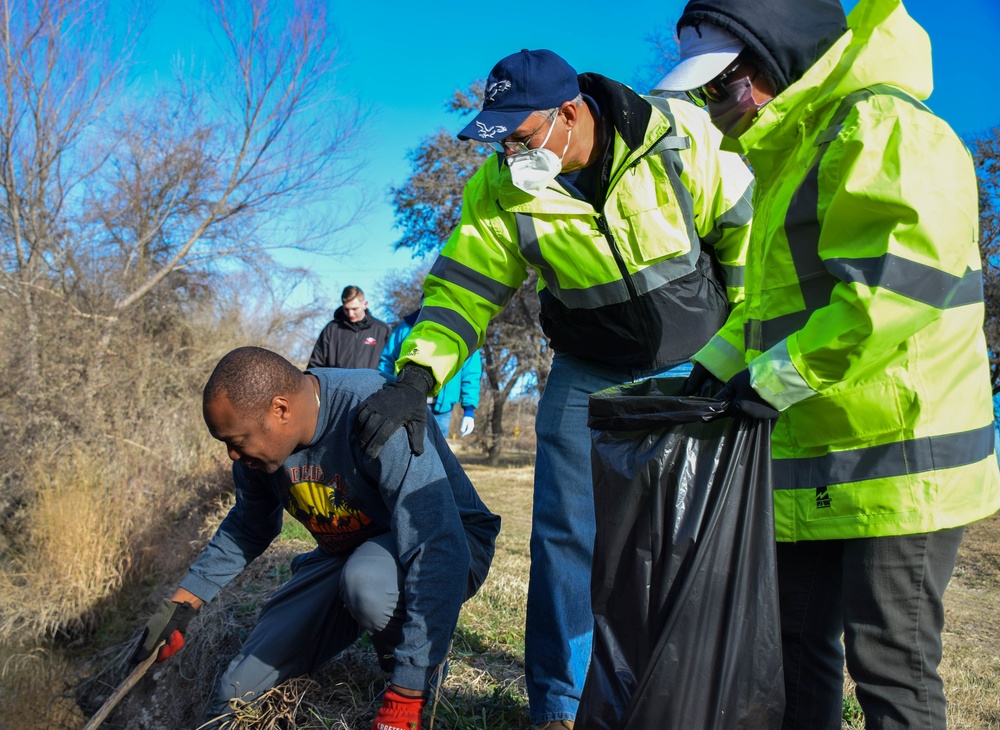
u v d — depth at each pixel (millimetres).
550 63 2391
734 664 1855
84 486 7156
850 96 1888
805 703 2248
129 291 12359
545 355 22500
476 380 7074
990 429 1953
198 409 10922
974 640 4578
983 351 1951
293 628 2826
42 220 11250
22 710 4816
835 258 1793
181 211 14469
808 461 2037
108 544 6711
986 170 14836
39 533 6551
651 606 1907
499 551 6371
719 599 1869
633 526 1947
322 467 2656
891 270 1692
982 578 6645
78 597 6129
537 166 2420
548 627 2658
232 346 13953
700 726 1826
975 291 1916
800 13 1907
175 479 9086
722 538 1886
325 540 2875
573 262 2564
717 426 1948
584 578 2674
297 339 15445
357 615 2592
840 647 2268
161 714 3844
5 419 8148
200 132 14508
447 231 24047
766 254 2035
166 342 12961
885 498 1879
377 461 2494
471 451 29703
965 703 3426
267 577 4645
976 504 1876
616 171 2451
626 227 2490
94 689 4930
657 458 1933
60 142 11586
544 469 2801
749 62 1954
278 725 2799
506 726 2834
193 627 4023
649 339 2641
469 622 4008
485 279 2703
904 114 1748
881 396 1862
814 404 1959
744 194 2619
